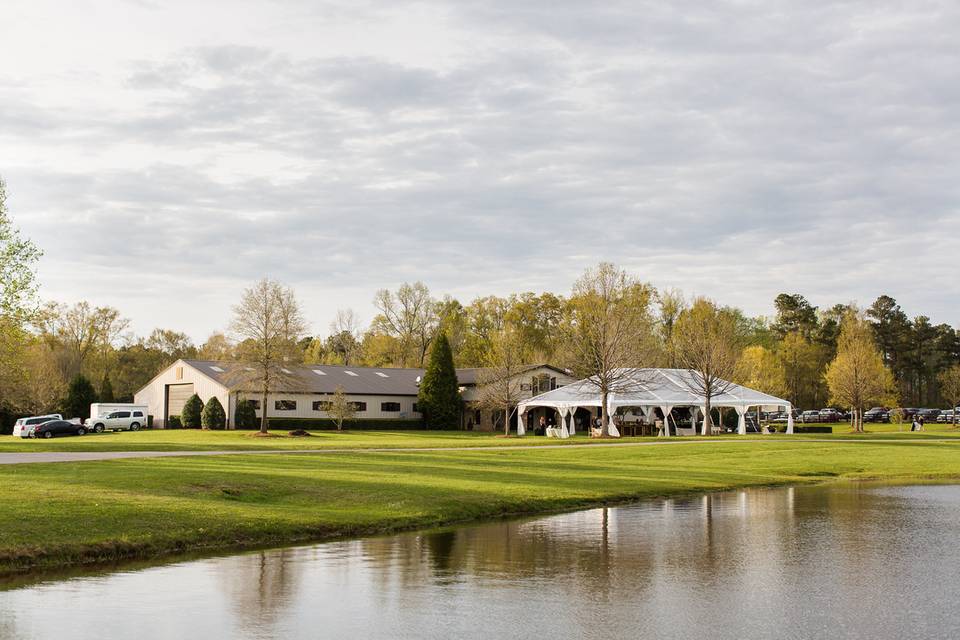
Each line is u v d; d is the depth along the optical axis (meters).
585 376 69.94
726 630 12.16
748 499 28.92
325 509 22.88
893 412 102.94
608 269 76.62
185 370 80.12
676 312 95.38
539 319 108.50
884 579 15.62
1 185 41.09
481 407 75.06
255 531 19.84
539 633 11.95
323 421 77.44
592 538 20.19
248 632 12.02
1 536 17.28
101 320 108.62
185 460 33.06
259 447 45.19
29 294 41.91
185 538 18.77
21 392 76.56
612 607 13.43
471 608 13.38
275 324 67.81
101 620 12.65
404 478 29.19
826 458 44.72
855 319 94.19
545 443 53.03
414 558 17.53
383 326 114.50
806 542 19.73
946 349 135.75
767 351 101.12
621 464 39.66
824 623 12.55
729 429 75.94
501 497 26.09
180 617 12.82
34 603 13.68
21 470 27.20
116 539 17.97
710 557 17.78
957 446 52.69
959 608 13.46
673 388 70.19
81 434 69.44
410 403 83.75
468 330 113.31
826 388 118.81
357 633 11.95
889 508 26.38
